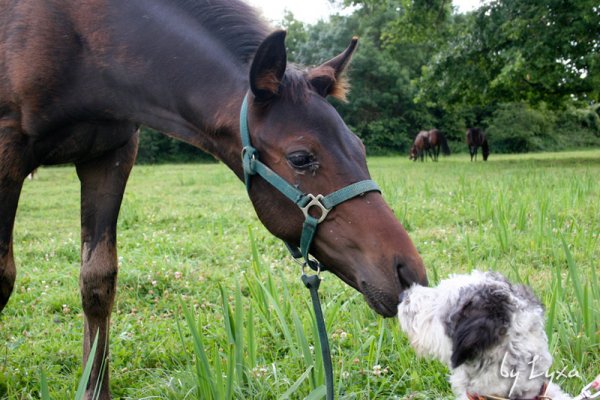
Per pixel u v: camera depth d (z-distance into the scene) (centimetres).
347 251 258
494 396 203
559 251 540
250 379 302
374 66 4338
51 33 312
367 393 305
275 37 254
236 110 287
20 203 1212
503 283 210
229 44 303
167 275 538
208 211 960
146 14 312
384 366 343
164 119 317
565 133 4962
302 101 269
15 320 452
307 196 261
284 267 566
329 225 261
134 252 649
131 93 317
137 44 310
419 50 4491
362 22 4388
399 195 975
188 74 302
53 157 338
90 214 349
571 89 2186
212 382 274
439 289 216
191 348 378
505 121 4544
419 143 3083
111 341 402
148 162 3841
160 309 473
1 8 326
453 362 187
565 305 365
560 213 721
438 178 1454
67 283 558
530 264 523
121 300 493
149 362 373
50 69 309
